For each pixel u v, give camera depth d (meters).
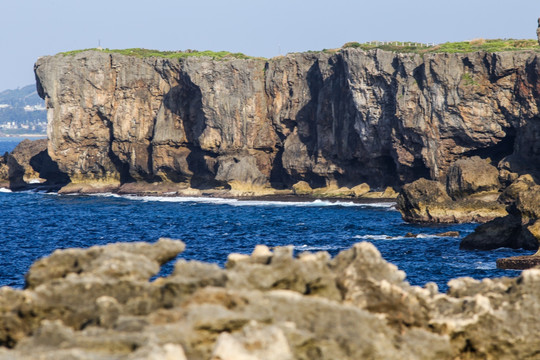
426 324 24.00
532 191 88.62
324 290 24.12
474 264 77.19
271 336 18.78
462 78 147.38
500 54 142.12
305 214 145.25
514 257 74.81
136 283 22.66
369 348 20.66
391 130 161.12
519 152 141.00
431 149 153.00
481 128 147.50
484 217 122.44
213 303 21.02
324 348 20.34
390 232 113.44
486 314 24.42
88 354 18.30
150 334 19.05
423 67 152.00
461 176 136.75
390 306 23.94
